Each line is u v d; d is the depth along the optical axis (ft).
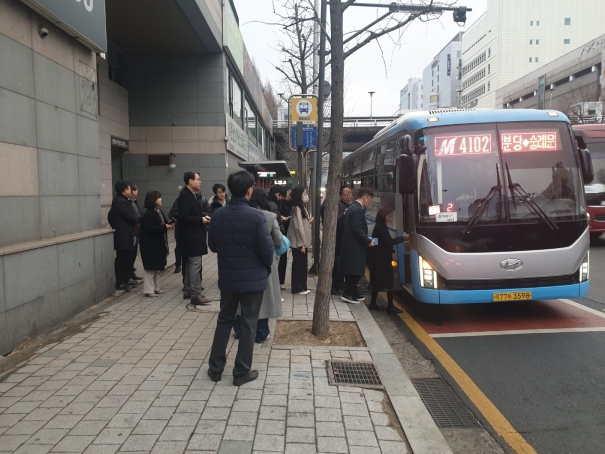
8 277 15.34
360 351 16.05
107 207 46.68
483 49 336.29
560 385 14.19
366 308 22.11
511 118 20.71
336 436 10.66
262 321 16.33
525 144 20.39
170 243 47.09
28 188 17.44
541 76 232.32
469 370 15.52
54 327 18.21
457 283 19.48
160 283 27.78
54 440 10.23
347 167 45.27
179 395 12.48
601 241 45.62
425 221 19.94
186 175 21.90
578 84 200.64
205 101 54.29
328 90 34.24
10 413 11.41
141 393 12.55
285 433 10.71
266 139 128.98
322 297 17.58
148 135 54.03
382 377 13.94
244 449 10.02
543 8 305.94
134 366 14.43
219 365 13.39
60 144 19.70
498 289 19.43
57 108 19.52
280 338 17.47
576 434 11.44
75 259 20.02
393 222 24.94
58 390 12.70
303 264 24.45
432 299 19.71
